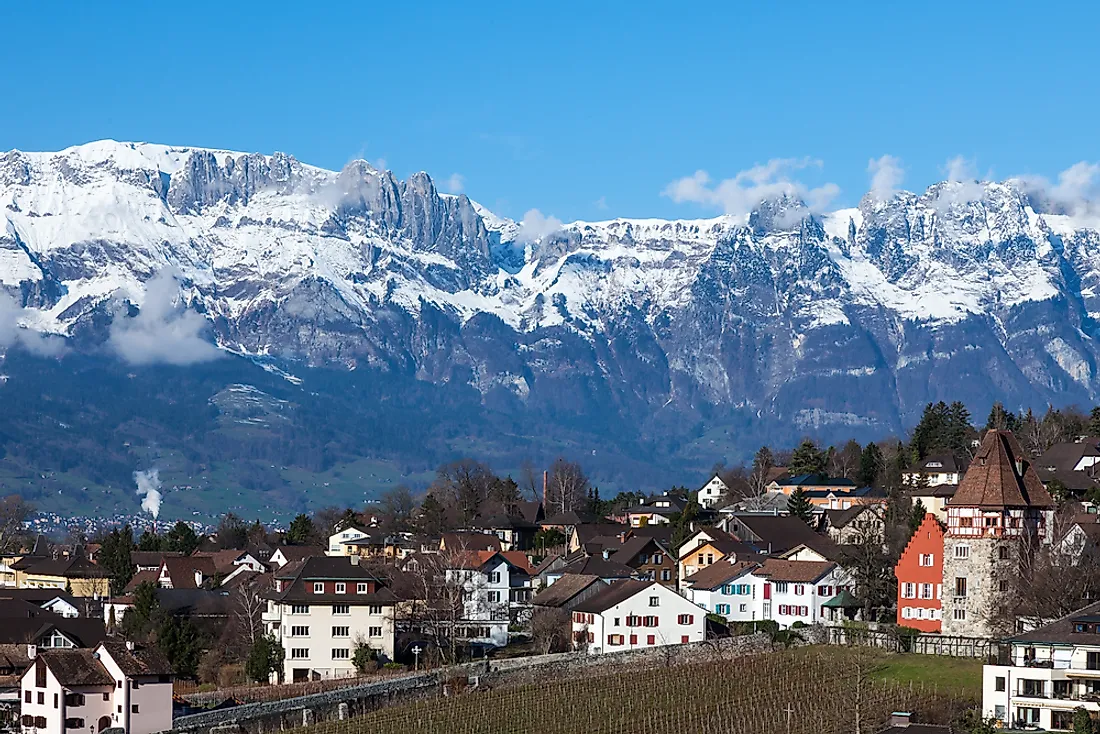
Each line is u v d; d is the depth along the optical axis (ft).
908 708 523.29
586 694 581.53
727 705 552.00
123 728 549.13
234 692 616.39
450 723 545.03
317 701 567.18
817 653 636.48
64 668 554.46
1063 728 494.18
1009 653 525.34
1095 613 518.37
